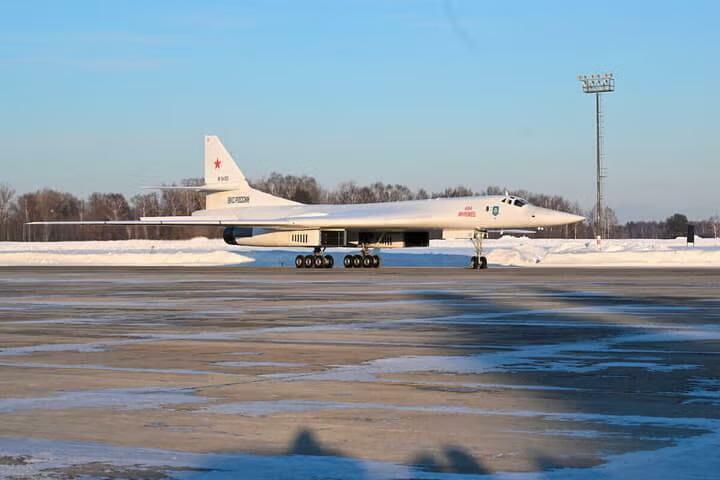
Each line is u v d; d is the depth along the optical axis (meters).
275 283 35.97
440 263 60.62
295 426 8.74
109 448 7.90
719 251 59.19
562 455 7.55
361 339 16.23
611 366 12.65
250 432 8.49
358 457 7.54
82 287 33.84
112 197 147.62
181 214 140.75
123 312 22.44
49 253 82.06
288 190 144.12
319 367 12.73
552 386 10.96
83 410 9.58
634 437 8.19
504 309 22.55
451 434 8.35
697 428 8.55
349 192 150.12
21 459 7.53
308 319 20.22
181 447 7.92
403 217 51.22
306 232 53.69
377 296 27.66
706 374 11.86
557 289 30.50
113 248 96.56
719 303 24.09
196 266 60.28
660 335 16.58
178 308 23.61
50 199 148.25
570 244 89.88
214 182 59.31
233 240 57.00
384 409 9.55
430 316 20.77
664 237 172.38
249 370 12.48
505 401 9.98
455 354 14.07
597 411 9.38
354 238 54.19
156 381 11.54
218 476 6.98
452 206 51.22
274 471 7.12
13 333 17.59
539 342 15.61
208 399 10.21
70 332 17.78
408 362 13.19
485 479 6.86
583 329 17.73
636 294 27.81
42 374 12.20
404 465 7.28
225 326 18.78
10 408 9.70
